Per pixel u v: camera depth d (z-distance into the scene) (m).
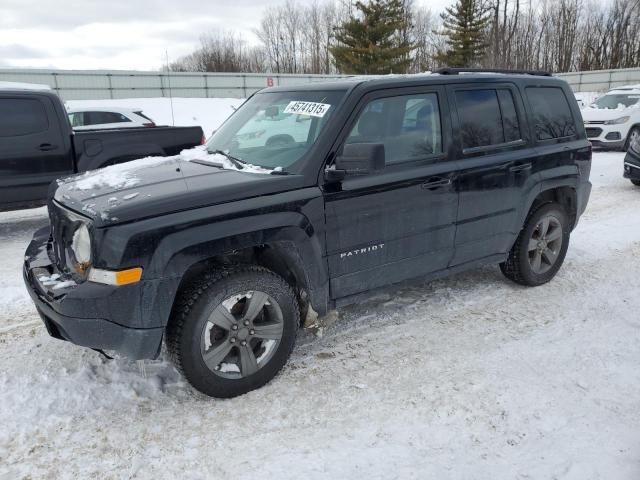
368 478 2.47
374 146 3.05
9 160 6.54
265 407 3.03
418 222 3.72
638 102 14.60
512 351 3.65
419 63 57.69
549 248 4.88
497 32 40.28
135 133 7.27
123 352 2.83
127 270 2.66
